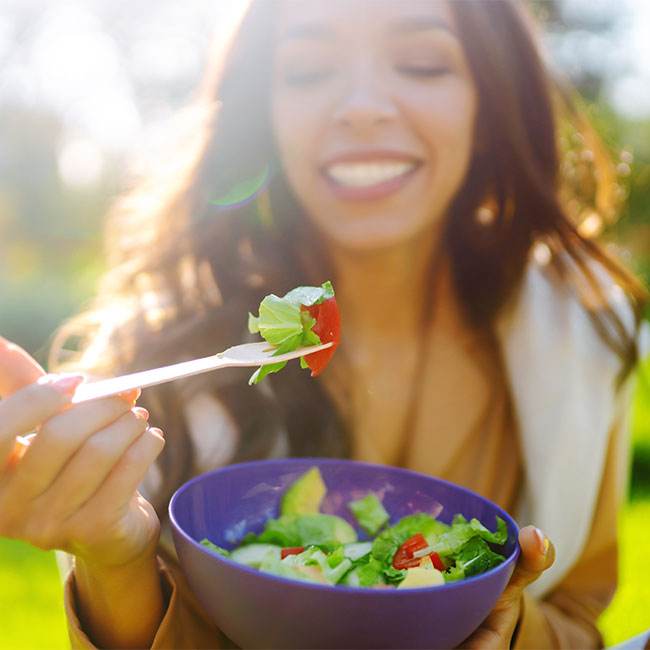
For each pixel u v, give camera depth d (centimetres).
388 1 51
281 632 34
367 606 32
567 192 71
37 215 444
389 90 52
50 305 264
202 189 64
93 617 39
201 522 40
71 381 33
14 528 34
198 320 58
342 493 44
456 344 61
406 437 61
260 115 60
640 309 62
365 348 61
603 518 61
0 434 32
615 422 62
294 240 62
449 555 39
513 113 57
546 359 59
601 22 418
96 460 33
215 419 56
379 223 55
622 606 87
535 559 37
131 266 66
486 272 60
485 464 60
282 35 54
